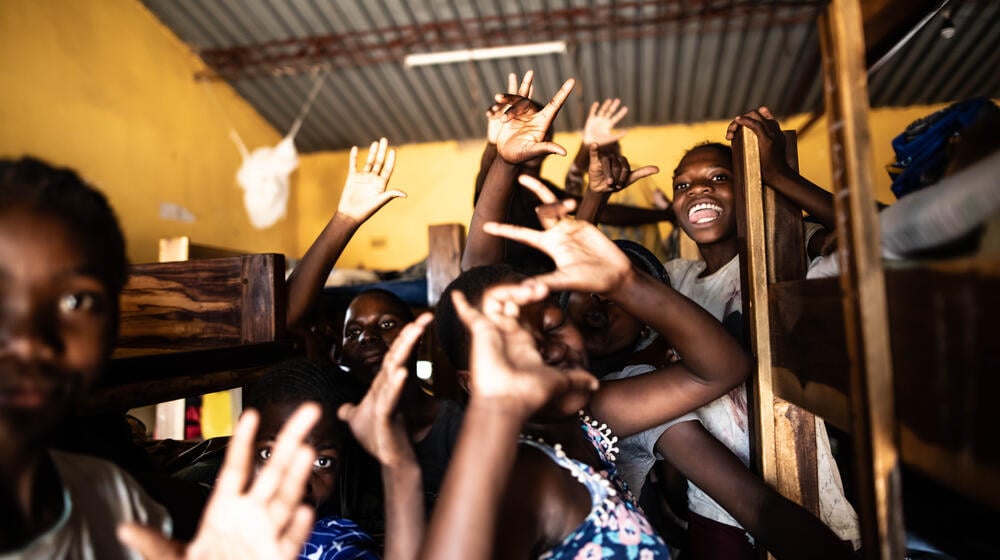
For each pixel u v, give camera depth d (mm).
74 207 752
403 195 1979
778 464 1582
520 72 7355
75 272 743
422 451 1531
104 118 5883
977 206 806
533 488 1037
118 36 6117
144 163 6367
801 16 6312
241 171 7926
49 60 5316
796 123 7719
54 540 768
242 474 801
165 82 6734
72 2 5582
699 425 1611
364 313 1940
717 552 1811
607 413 1469
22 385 708
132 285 1932
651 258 1882
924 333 898
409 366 1554
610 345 1784
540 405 910
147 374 1337
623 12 6438
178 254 3432
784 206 1706
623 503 1135
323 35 6824
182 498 1267
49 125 5277
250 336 1847
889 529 894
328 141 8883
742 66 7129
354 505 1693
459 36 6812
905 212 980
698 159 2129
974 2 5793
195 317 1890
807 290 1317
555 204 1164
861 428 935
